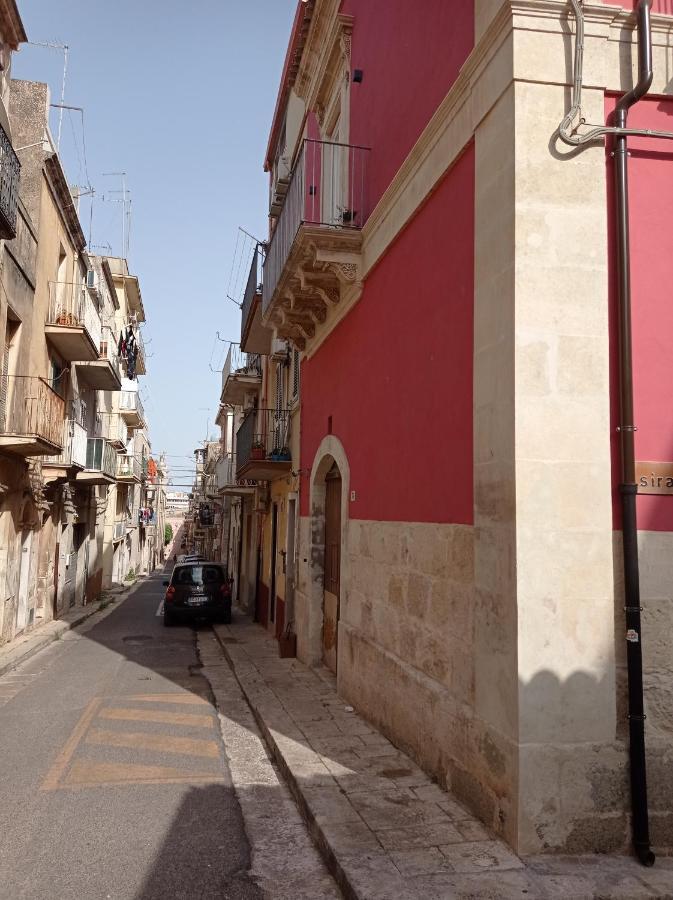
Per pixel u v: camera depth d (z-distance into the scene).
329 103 10.11
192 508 79.06
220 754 6.24
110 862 4.05
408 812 4.45
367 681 6.96
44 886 3.75
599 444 4.09
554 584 3.94
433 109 5.84
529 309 4.09
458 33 5.33
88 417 21.66
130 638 14.62
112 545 30.28
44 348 14.46
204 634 15.51
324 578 10.34
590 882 3.51
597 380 4.13
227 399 24.61
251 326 15.15
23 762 5.96
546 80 4.27
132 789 5.30
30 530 13.95
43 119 14.05
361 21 8.51
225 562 33.78
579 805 3.83
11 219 10.48
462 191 5.07
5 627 12.27
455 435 4.99
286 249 8.87
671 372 4.30
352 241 7.67
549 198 4.19
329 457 9.59
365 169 7.98
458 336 5.02
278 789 5.32
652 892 3.43
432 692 5.16
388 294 6.83
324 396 9.96
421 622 5.56
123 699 8.50
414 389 5.95
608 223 4.32
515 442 3.99
